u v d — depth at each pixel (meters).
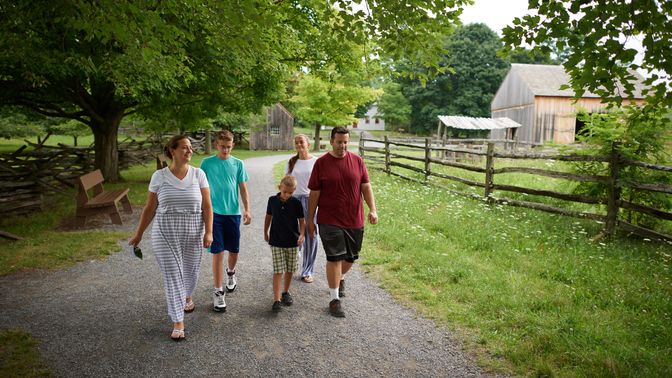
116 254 6.12
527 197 9.34
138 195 11.23
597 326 3.64
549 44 4.09
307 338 3.69
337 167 4.15
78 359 3.29
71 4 4.36
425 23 4.16
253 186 13.40
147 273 5.34
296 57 12.74
